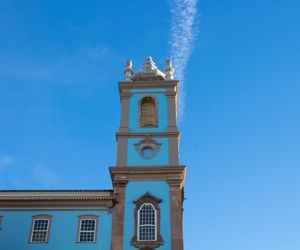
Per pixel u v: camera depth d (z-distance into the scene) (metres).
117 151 34.88
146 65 40.66
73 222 31.77
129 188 33.03
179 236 30.72
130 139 35.56
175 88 38.50
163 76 39.56
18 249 30.66
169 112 37.03
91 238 31.09
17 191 33.25
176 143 35.16
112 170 33.59
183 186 35.38
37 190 33.25
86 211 32.25
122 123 36.47
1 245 30.83
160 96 38.09
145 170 33.56
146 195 32.47
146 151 34.94
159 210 31.91
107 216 31.98
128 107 37.53
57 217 32.03
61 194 33.03
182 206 35.31
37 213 32.19
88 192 33.16
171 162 34.09
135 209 32.03
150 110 38.62
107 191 33.22
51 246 30.77
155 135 35.59
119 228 31.28
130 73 40.16
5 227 31.55
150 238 30.86
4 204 32.47
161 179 33.34
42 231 31.45
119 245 30.58
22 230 31.45
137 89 38.53
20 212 32.22
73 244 30.81
